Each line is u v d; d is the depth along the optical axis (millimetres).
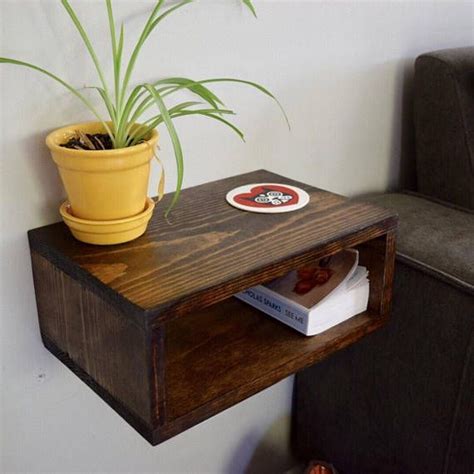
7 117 820
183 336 932
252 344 915
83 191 777
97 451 1092
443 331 1058
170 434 756
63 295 833
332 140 1250
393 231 947
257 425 1355
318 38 1139
